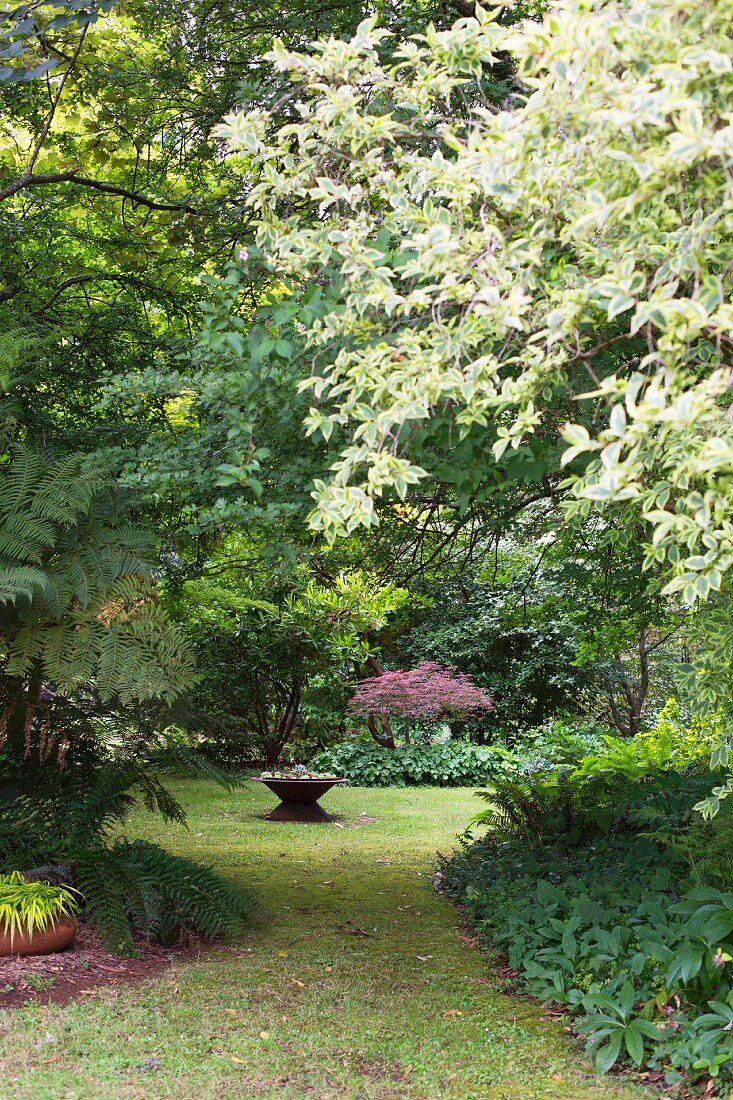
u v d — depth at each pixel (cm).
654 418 239
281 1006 414
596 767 764
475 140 279
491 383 287
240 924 546
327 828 932
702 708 337
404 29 484
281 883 680
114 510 503
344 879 698
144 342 607
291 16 541
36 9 468
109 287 663
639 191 242
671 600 591
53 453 517
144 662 472
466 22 312
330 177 359
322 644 1246
